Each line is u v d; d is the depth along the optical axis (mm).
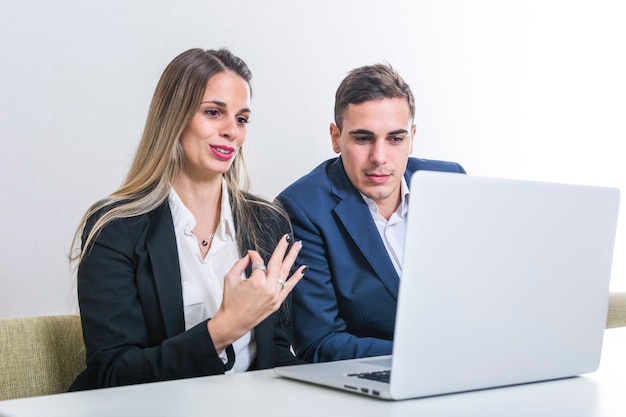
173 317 1747
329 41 3658
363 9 3760
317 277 2084
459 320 1168
